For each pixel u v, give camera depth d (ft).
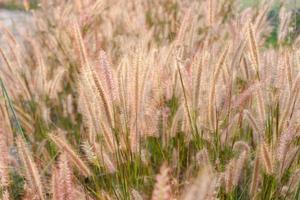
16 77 5.04
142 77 3.53
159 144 4.13
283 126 3.64
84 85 3.66
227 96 3.88
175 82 4.25
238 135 4.09
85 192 3.73
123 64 3.59
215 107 3.74
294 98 3.58
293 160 3.74
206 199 2.79
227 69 4.16
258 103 3.71
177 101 4.40
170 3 8.05
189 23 5.05
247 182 4.01
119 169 3.63
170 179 3.88
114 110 3.51
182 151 4.26
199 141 3.91
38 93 5.20
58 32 6.28
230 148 3.94
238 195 4.07
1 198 3.31
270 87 3.81
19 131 3.71
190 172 3.93
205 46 4.60
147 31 6.48
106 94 3.43
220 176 3.42
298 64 3.99
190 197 2.16
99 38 5.93
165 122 4.11
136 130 3.61
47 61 6.36
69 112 5.09
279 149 3.40
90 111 3.57
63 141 3.59
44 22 7.32
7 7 13.73
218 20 6.44
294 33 5.97
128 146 3.61
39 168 4.07
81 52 4.09
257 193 3.70
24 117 4.79
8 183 3.29
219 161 3.70
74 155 3.60
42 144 4.43
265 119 3.71
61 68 5.69
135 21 6.66
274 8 7.33
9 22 11.27
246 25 4.01
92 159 3.64
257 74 3.85
